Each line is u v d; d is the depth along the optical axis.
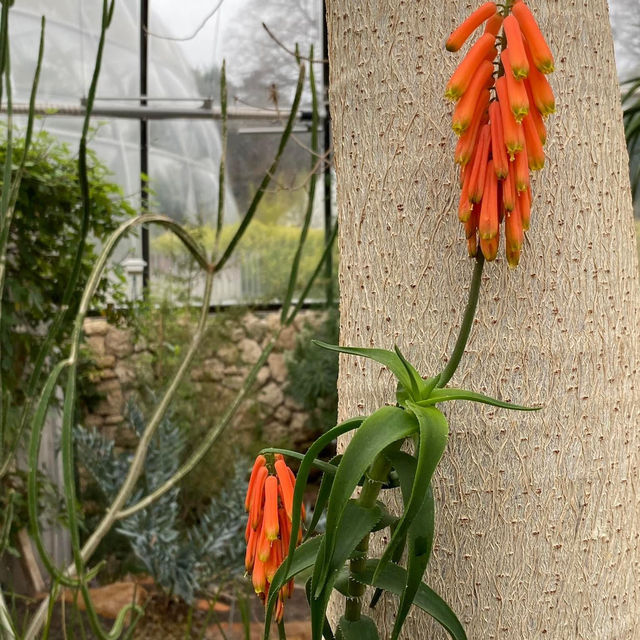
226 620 1.62
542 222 0.37
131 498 1.63
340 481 0.28
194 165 2.57
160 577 1.53
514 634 0.37
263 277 2.69
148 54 2.40
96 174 1.78
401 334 0.39
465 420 0.37
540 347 0.37
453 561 0.38
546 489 0.37
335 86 0.42
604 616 0.38
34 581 1.66
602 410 0.38
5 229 0.65
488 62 0.29
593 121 0.38
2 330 1.50
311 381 2.58
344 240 0.42
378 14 0.39
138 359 2.29
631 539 0.39
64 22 2.25
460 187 0.38
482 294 0.37
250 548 0.35
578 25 0.38
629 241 0.40
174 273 2.53
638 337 0.40
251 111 2.36
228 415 0.73
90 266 1.72
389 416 0.29
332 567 0.31
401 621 0.31
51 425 1.82
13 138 1.72
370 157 0.40
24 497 1.57
